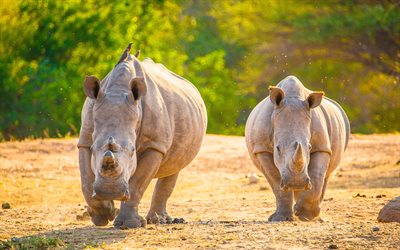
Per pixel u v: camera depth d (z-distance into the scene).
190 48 132.75
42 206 40.72
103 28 93.38
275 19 121.50
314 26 116.25
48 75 88.50
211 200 42.44
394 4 112.31
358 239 26.89
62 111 87.50
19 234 30.52
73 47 92.38
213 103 118.38
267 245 26.23
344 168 59.94
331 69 120.31
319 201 33.91
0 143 63.12
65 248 26.80
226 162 61.06
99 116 28.69
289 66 120.94
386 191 45.09
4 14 90.06
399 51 113.75
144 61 34.88
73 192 48.22
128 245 26.78
